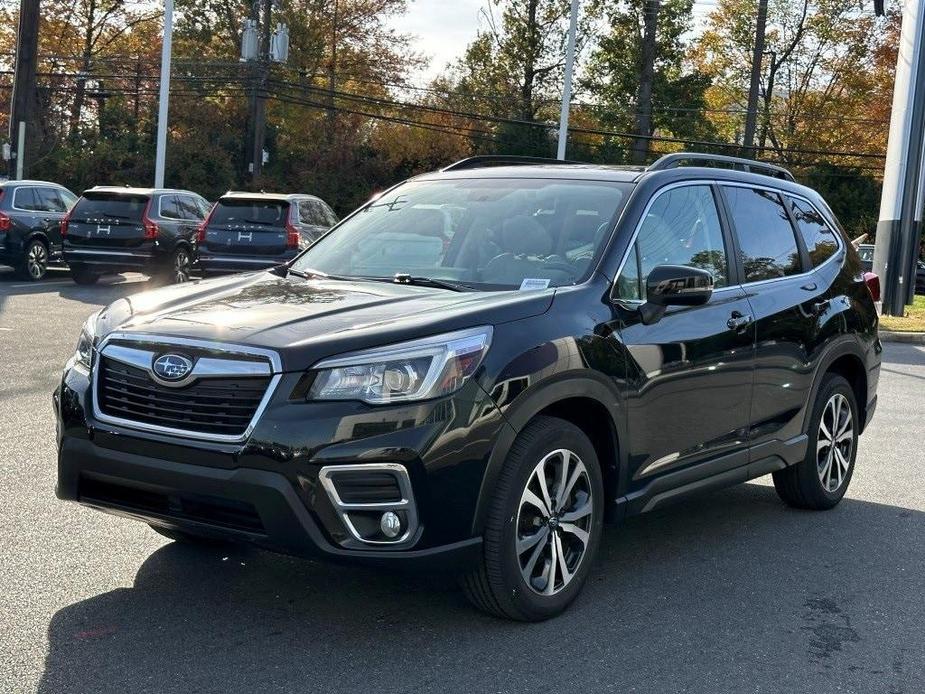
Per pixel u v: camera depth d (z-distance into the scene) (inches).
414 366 145.3
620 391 172.4
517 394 153.0
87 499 157.4
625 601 178.4
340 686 139.6
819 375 233.0
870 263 1270.9
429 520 145.2
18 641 150.5
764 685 146.9
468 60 2181.3
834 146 2208.4
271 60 1658.5
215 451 142.5
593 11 2121.1
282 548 143.5
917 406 410.9
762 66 2278.5
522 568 159.8
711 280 178.1
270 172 1877.5
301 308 160.7
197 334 149.7
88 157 1718.8
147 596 170.1
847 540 222.2
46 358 405.7
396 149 1969.7
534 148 2084.2
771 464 220.5
